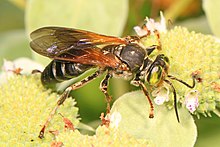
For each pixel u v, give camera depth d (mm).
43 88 152
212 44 151
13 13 195
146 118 148
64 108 149
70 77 151
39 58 161
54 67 151
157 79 145
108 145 139
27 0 175
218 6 166
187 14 187
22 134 146
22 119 147
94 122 160
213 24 166
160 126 147
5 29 194
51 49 147
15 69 155
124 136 141
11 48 182
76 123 150
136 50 147
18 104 148
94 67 151
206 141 169
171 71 149
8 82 152
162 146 145
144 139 141
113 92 174
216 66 149
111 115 145
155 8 181
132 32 179
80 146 140
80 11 167
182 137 146
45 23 167
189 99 147
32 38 147
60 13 167
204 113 150
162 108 149
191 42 151
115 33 166
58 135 144
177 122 147
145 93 146
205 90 148
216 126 170
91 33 148
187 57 149
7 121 146
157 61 146
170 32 153
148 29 152
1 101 149
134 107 148
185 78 149
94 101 179
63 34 147
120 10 166
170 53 150
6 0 197
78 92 179
